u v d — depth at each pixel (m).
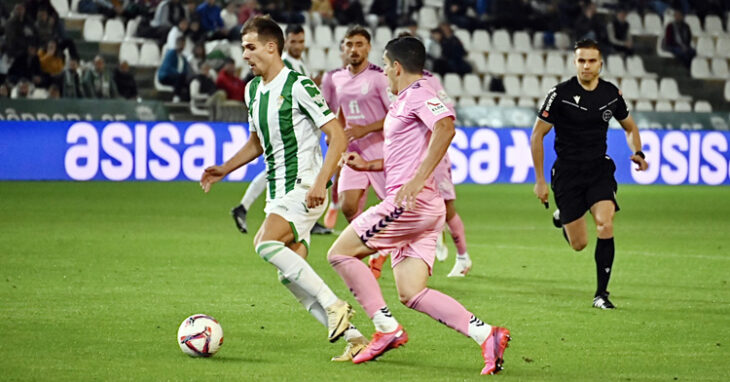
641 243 33.38
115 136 52.84
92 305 20.05
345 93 26.05
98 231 33.72
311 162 16.11
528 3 70.38
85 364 14.84
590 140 21.78
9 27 57.00
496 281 24.59
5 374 14.13
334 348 16.44
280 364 15.14
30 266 25.42
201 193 49.97
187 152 53.66
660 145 59.78
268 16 16.14
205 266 26.08
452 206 24.97
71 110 53.75
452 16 69.25
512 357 16.03
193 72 59.50
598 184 21.75
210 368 14.74
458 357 15.90
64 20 61.72
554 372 14.93
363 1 69.31
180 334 15.46
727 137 60.62
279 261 15.42
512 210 44.88
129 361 15.12
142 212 40.59
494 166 57.84
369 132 25.20
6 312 19.12
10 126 52.28
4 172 52.44
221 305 20.38
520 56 69.31
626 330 18.48
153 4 62.44
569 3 70.75
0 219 36.81
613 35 70.81
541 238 34.41
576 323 19.12
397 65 15.40
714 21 74.50
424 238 15.47
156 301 20.70
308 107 15.75
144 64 61.28
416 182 14.48
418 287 15.20
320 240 33.00
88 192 48.47
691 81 71.50
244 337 17.22
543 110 21.91
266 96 16.00
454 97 66.00
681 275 26.00
